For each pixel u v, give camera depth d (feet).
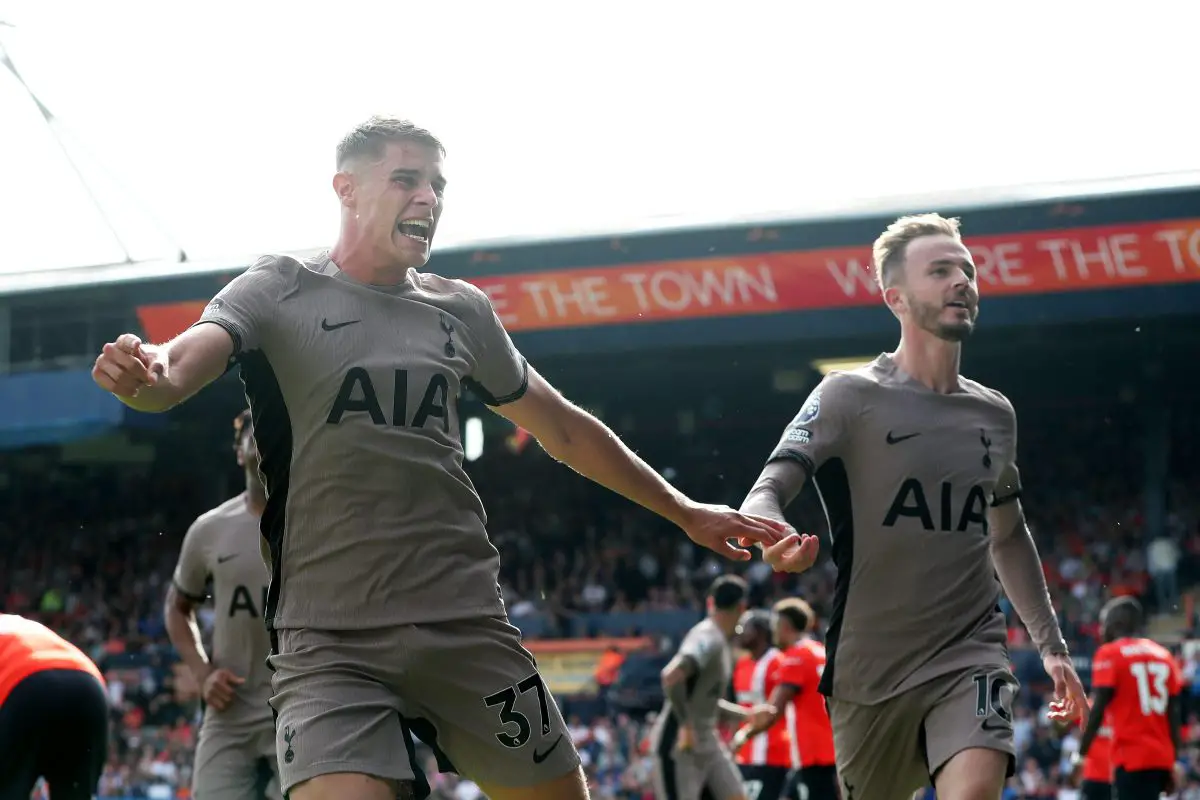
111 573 103.45
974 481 15.80
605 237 74.54
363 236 11.42
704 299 75.46
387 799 10.55
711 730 30.83
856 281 73.46
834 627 15.93
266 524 11.30
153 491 108.17
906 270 16.14
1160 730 31.81
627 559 92.89
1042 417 99.04
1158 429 86.63
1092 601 79.20
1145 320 79.10
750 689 38.29
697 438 107.76
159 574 102.22
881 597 15.58
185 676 41.32
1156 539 84.23
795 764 34.19
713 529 12.74
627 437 108.27
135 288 80.69
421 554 11.05
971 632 15.53
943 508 15.62
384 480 10.97
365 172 11.39
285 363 11.07
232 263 79.36
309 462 11.01
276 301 11.09
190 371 10.14
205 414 93.35
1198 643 64.08
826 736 33.68
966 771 14.48
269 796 23.21
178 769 68.13
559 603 91.50
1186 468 93.45
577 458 12.47
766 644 38.50
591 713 71.15
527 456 104.78
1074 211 68.74
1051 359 89.30
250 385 11.19
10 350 87.51
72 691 15.15
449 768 11.71
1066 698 16.71
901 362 16.35
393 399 11.07
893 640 15.53
